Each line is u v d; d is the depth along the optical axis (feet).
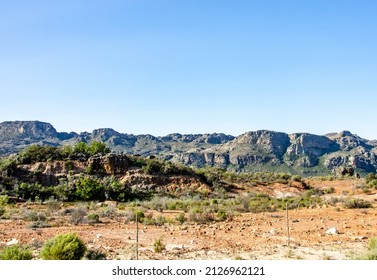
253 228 80.59
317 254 53.42
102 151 267.39
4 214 111.75
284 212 114.52
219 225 86.38
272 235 70.59
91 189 188.03
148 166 239.50
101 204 167.73
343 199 141.59
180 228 81.66
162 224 90.38
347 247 58.18
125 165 240.94
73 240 46.52
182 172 247.50
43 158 240.73
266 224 86.89
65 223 91.56
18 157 239.09
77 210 114.32
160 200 171.12
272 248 58.08
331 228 74.54
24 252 44.24
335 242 62.49
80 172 231.30
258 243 62.54
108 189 193.77
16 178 211.61
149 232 76.48
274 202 149.69
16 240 64.13
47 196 182.91
